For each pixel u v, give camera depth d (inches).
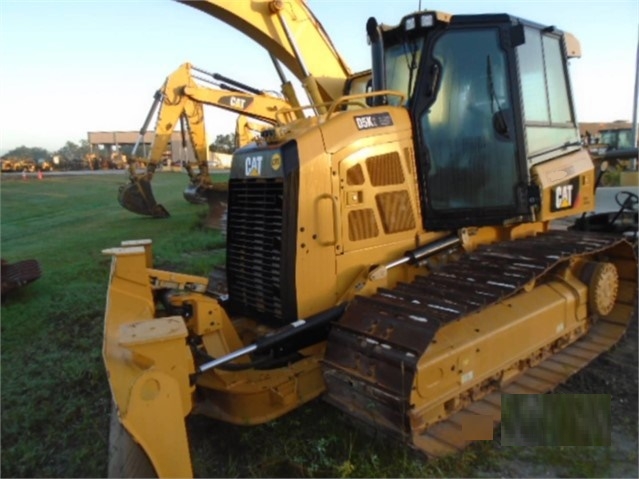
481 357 129.9
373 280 134.8
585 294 175.2
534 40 161.6
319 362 130.0
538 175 155.2
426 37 142.6
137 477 93.9
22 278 272.4
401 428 109.2
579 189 175.3
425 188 145.5
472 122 146.7
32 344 202.8
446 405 124.3
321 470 117.0
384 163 139.0
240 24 231.6
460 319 120.6
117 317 115.6
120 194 529.0
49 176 1195.9
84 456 127.2
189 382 101.2
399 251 143.2
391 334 113.2
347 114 136.8
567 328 167.6
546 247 154.4
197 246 391.5
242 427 134.3
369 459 120.2
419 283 135.4
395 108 144.0
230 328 131.3
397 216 141.7
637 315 213.9
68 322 228.4
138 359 95.0
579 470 119.5
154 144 502.6
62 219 613.9
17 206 738.8
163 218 554.3
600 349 174.6
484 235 162.9
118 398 87.4
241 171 145.7
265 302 138.6
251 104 420.5
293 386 125.5
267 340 119.7
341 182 132.3
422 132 144.0
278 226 131.0
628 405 147.6
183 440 91.0
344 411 122.1
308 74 233.6
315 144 129.3
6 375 173.6
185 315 126.6
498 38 145.4
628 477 117.2
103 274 319.0
